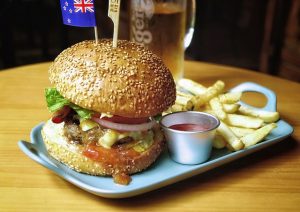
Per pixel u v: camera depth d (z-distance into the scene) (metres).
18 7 0.98
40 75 0.47
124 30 1.06
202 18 0.94
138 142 0.28
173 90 0.29
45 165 0.25
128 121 0.27
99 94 0.26
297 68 0.86
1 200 0.24
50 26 1.16
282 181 0.27
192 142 0.28
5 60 0.84
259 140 0.30
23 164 0.28
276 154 0.31
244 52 1.10
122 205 0.24
